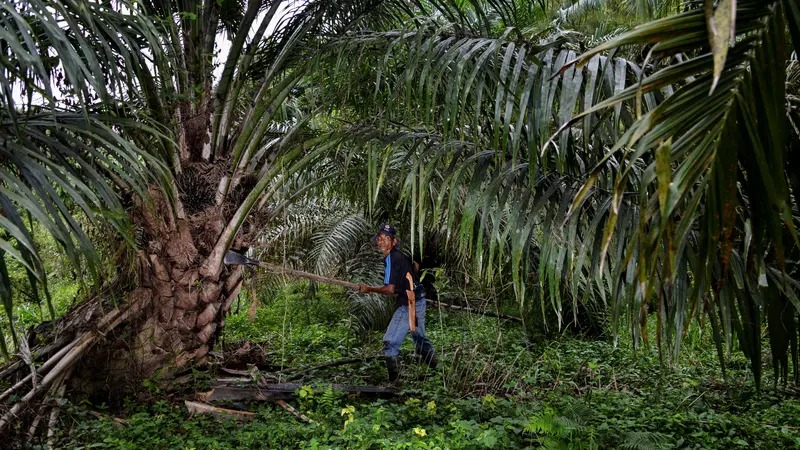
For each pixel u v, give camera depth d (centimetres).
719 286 193
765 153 186
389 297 820
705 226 193
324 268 815
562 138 283
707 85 183
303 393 454
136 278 479
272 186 507
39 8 268
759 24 185
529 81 312
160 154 466
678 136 199
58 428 416
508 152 380
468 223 346
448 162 413
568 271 333
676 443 411
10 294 251
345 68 451
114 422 429
